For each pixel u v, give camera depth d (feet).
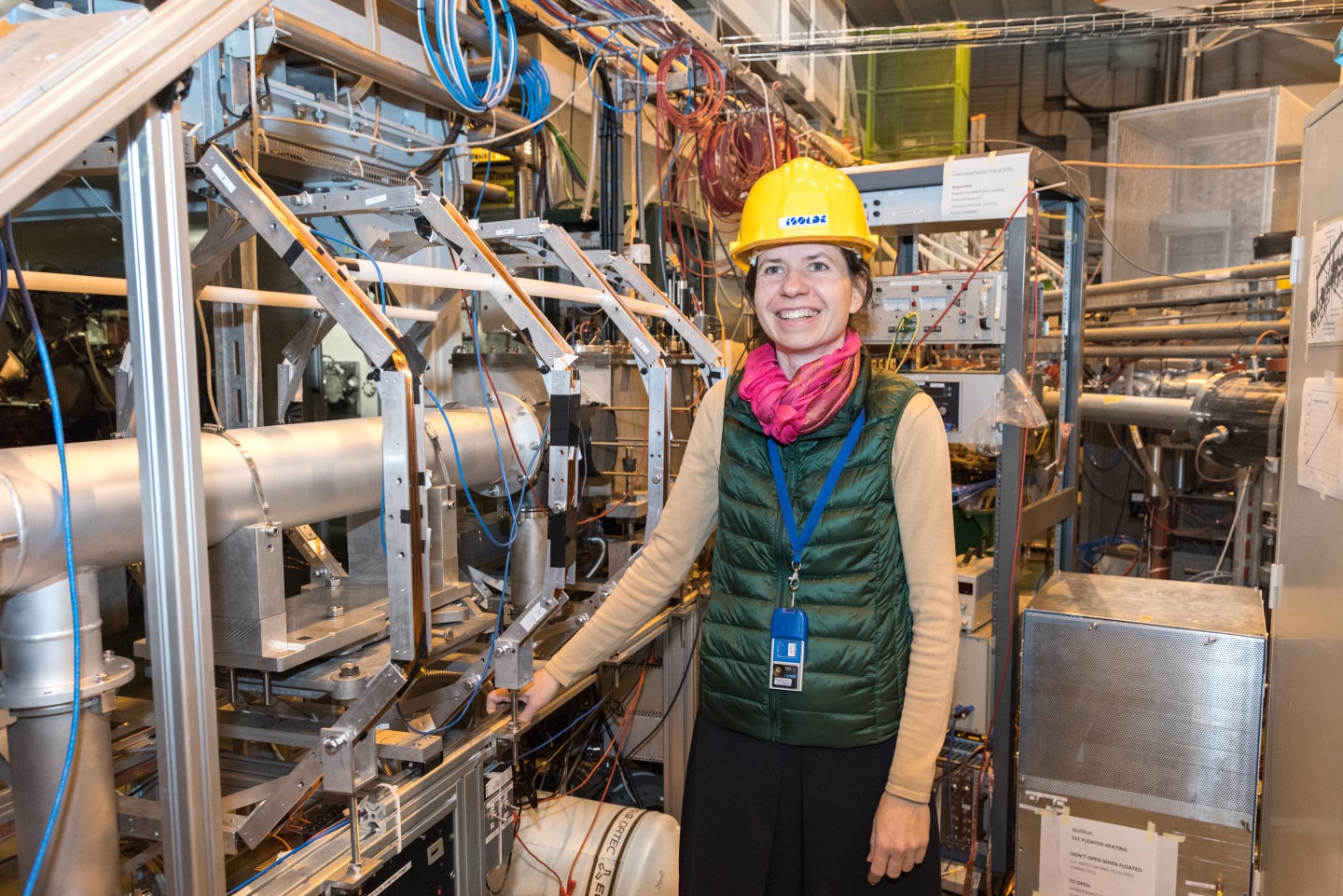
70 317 6.80
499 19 7.96
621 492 8.38
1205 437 10.87
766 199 4.21
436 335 7.95
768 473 4.32
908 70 18.97
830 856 4.20
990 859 8.13
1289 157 12.26
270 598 4.15
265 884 3.92
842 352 4.23
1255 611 7.10
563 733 8.75
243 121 5.48
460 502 7.29
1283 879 5.80
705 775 4.49
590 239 9.95
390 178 7.61
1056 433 9.84
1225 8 9.77
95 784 3.39
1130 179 13.50
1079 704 6.96
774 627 4.17
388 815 4.39
